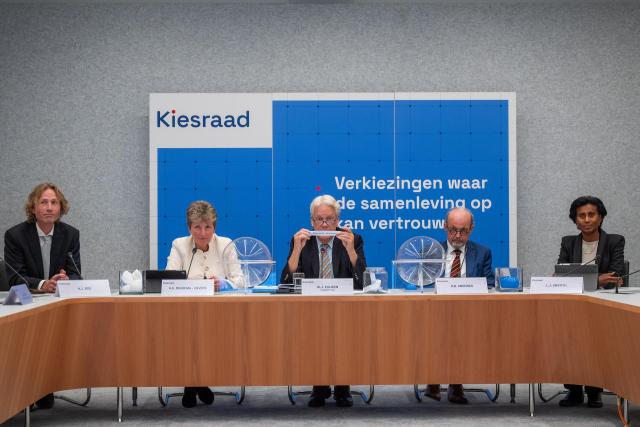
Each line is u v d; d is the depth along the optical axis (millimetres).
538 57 6230
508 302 3854
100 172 6164
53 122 6148
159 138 5957
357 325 3811
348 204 6004
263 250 4473
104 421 3918
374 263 5984
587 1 6227
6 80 6133
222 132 5977
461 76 6207
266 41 6184
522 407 4254
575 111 6242
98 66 6164
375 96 6023
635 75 6254
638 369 3320
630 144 6242
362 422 3844
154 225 5934
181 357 3789
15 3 6145
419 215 6016
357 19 6191
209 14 6180
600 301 3580
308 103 6008
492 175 6016
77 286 3834
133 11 6172
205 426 3777
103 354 3787
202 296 3799
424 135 6027
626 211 6227
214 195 5965
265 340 3791
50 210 4410
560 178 6234
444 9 6211
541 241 6211
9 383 3123
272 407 4309
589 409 4176
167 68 6168
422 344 3826
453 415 4020
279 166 5992
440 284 3877
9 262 4410
